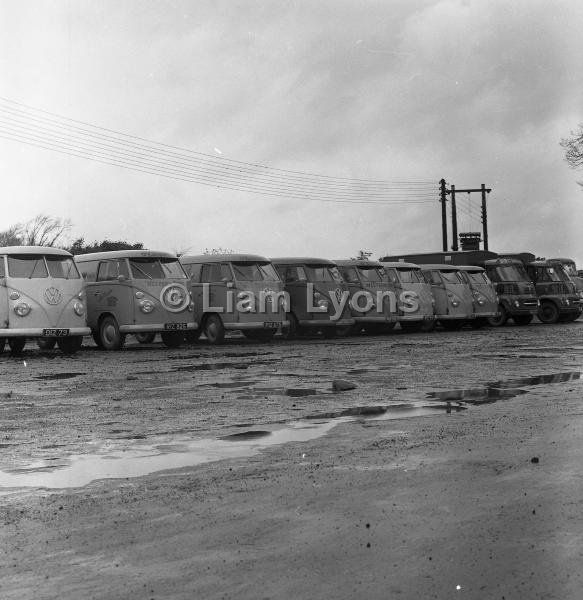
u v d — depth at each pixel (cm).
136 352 2005
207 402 1068
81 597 382
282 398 1096
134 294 2114
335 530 473
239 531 479
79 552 449
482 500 529
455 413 935
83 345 2408
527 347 2005
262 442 782
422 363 1585
